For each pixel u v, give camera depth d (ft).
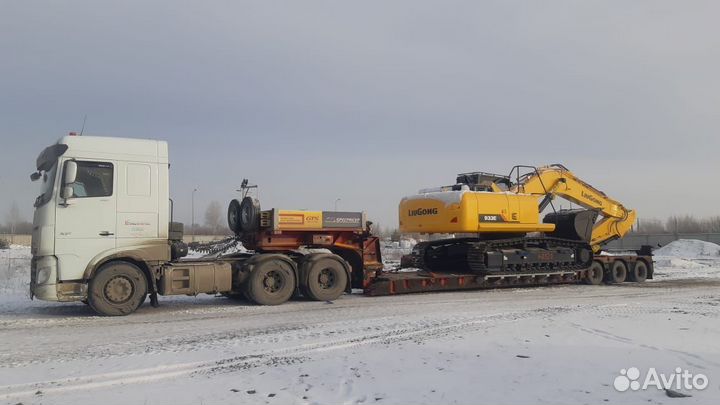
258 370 21.66
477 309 38.24
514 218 52.44
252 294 40.96
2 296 47.44
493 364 22.20
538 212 54.44
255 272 41.14
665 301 42.88
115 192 36.01
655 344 25.71
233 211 46.57
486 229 50.83
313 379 20.33
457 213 50.14
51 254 34.22
